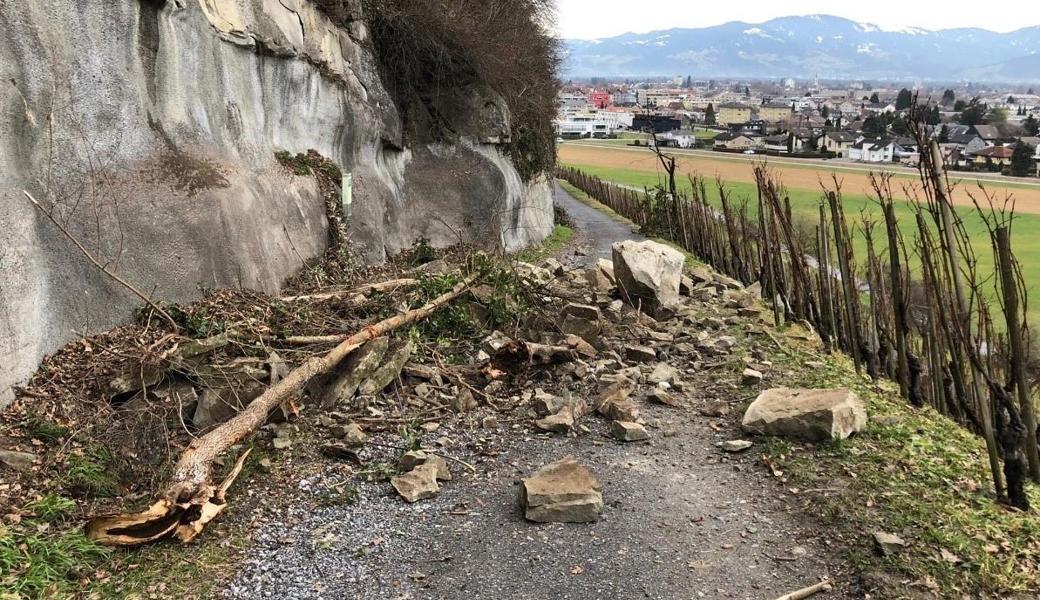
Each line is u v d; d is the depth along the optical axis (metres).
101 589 4.26
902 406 7.40
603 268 12.42
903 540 4.81
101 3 7.04
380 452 6.21
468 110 18.31
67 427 5.48
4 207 5.67
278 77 11.05
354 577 4.54
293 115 11.57
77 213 6.51
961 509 5.19
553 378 8.10
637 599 4.40
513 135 21.56
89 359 6.18
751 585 4.54
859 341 8.45
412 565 4.69
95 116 6.93
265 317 7.87
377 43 15.81
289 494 5.48
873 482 5.57
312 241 10.80
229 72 9.63
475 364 8.12
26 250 5.84
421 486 5.57
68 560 4.35
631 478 5.93
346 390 7.00
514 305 9.54
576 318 9.12
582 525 5.21
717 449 6.47
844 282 8.98
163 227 7.46
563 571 4.66
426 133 17.44
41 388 5.73
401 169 16.34
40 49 6.22
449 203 17.30
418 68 16.95
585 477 5.57
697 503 5.53
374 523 5.16
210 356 6.66
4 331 5.48
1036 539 4.80
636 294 10.77
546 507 5.24
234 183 8.91
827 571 4.65
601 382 7.78
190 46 8.65
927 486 5.54
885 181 9.39
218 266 8.10
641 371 8.40
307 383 6.96
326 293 9.31
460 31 17.16
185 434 5.94
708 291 12.29
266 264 9.08
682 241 22.14
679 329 9.97
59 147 6.43
